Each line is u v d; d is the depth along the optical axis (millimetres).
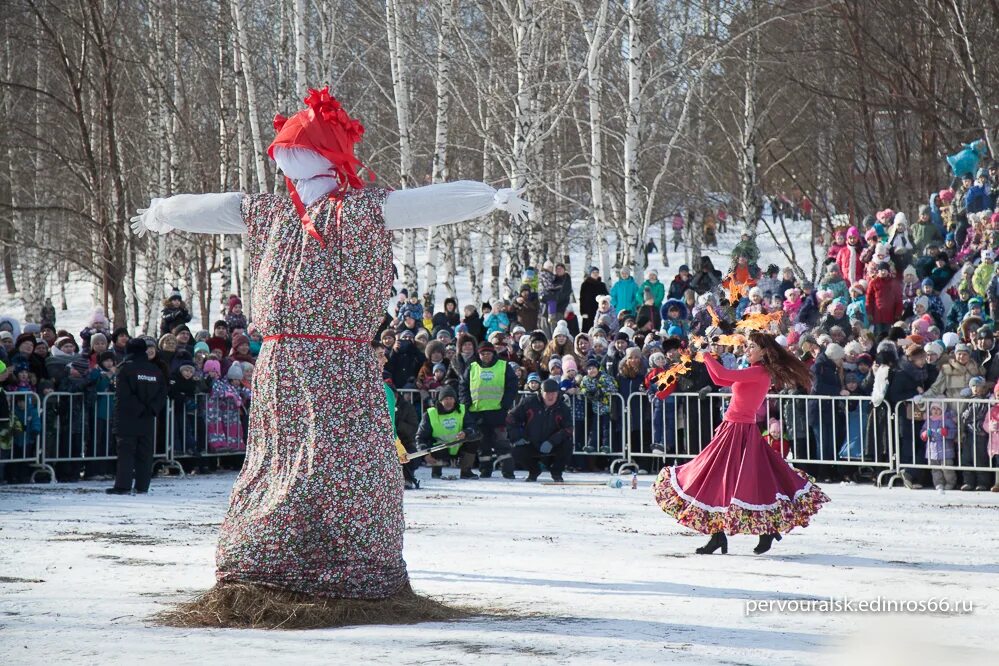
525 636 6305
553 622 6793
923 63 30922
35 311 37031
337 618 6719
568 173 39906
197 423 17578
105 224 27188
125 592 7762
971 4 29375
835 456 16547
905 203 33312
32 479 16375
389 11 28641
